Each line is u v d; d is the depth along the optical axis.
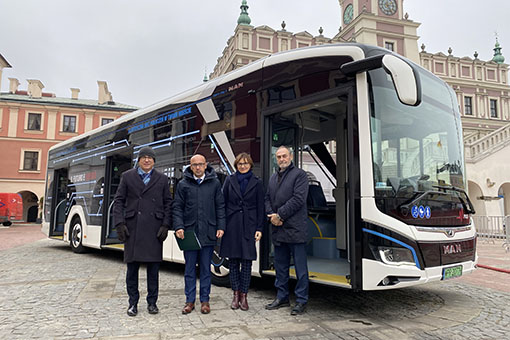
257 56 30.25
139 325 3.93
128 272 4.29
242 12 31.56
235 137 5.57
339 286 4.16
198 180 4.46
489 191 20.14
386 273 3.85
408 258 3.93
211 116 6.05
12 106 35.06
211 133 6.00
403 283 3.89
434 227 4.26
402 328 3.92
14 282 6.16
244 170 4.61
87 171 9.59
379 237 3.92
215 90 6.07
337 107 5.86
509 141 20.98
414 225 4.06
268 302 4.91
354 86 4.26
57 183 11.27
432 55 37.00
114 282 6.16
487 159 20.41
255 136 5.28
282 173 4.48
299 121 5.72
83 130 36.25
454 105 5.38
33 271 7.24
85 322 4.03
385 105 4.25
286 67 5.01
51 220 11.03
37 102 35.47
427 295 5.50
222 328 3.84
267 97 5.20
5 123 34.91
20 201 29.36
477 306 4.90
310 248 6.00
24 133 35.16
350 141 4.20
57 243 13.96
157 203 4.30
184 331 3.75
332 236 5.94
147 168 4.40
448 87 5.43
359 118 4.15
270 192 4.52
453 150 5.06
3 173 34.47
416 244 3.97
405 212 4.04
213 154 5.91
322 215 6.20
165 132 7.01
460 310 4.70
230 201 4.55
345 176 5.82
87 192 9.46
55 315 4.29
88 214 9.31
